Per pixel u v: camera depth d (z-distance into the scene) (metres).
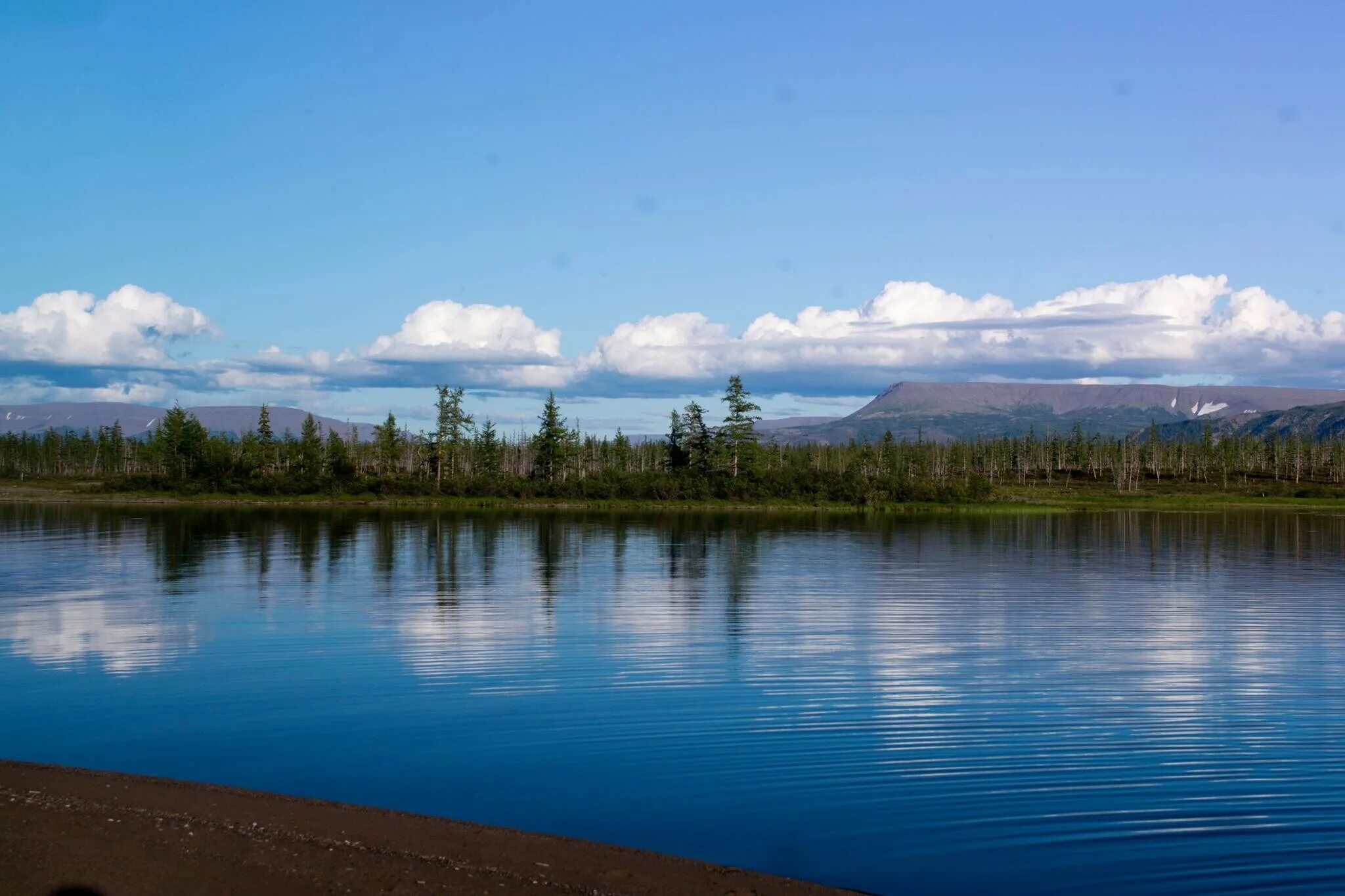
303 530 83.44
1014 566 60.56
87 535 76.12
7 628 35.41
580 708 24.59
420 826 15.68
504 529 87.69
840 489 142.00
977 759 20.92
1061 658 31.33
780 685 27.27
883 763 20.62
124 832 14.93
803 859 15.92
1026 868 15.75
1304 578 54.75
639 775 19.77
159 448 157.12
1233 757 21.19
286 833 15.09
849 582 51.50
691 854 16.06
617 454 186.12
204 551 64.12
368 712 24.22
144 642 32.81
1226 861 16.09
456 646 32.47
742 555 66.06
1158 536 87.00
